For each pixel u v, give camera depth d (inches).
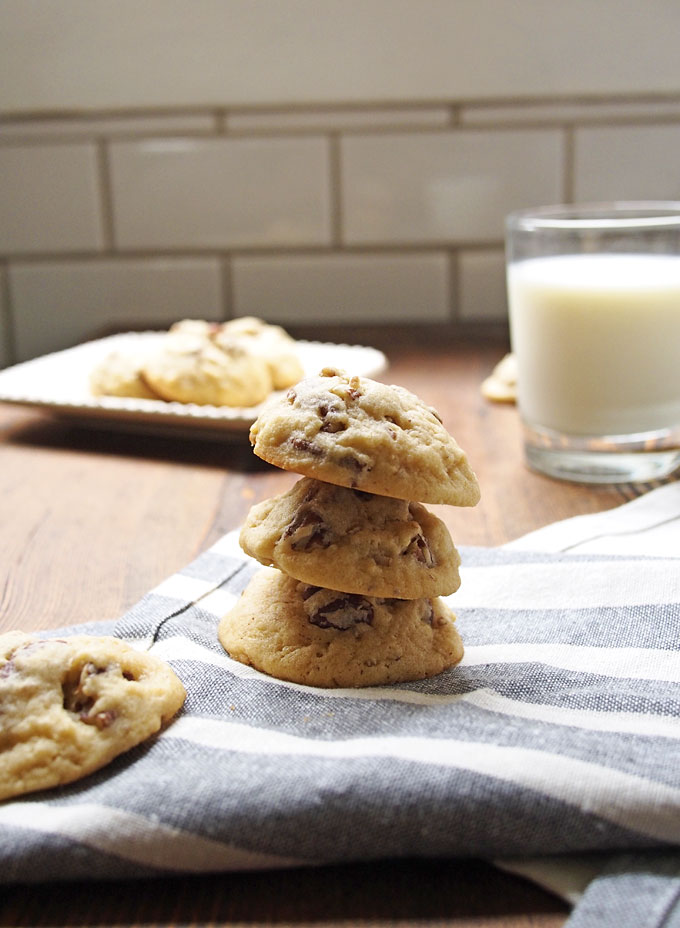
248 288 42.1
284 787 16.9
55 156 41.0
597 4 39.4
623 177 40.8
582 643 23.0
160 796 16.8
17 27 40.0
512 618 24.3
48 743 18.2
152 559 27.7
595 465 30.7
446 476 21.1
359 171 41.0
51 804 17.6
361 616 21.7
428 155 40.8
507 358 36.4
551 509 29.5
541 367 30.5
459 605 25.0
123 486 30.8
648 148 40.5
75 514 29.5
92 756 18.3
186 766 18.0
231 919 15.7
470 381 36.6
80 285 42.1
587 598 25.0
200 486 30.8
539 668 21.9
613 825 16.4
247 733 19.1
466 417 34.3
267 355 33.9
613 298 29.7
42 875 16.2
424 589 21.2
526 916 15.7
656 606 24.3
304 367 35.2
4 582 27.0
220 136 40.8
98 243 41.7
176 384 32.6
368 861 17.0
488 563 26.6
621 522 28.2
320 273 41.9
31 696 18.8
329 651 21.5
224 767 17.7
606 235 30.1
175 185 41.2
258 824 16.4
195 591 25.0
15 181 41.3
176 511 29.6
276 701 20.5
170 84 40.4
